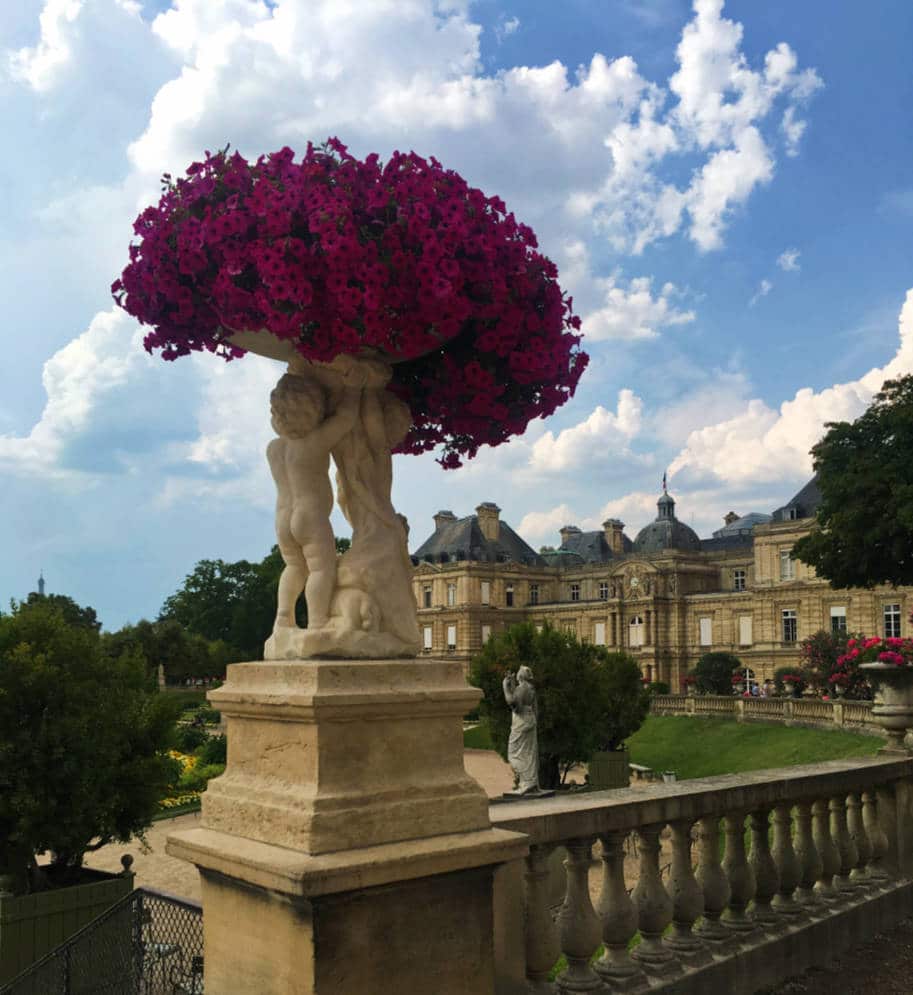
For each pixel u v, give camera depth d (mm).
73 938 6570
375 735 3197
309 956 2885
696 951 4891
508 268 3449
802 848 5918
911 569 25719
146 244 3375
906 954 5871
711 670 60375
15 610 13758
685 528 95000
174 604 79312
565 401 3939
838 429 26188
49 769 11891
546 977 4207
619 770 25781
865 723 31266
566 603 89688
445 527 101375
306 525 3418
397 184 3248
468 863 3219
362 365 3555
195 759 35875
